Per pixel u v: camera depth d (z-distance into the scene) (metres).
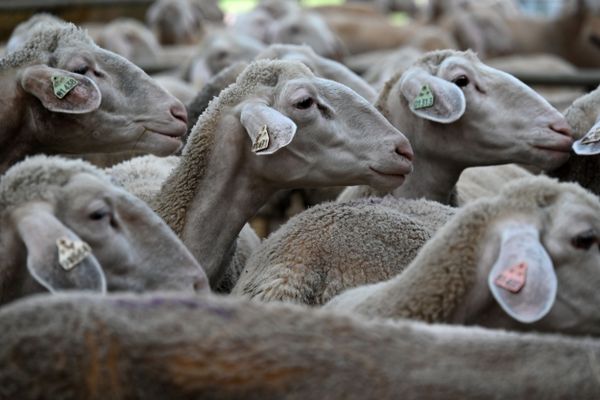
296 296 8.61
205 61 18.00
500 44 30.27
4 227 7.32
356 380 6.16
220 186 9.41
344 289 8.70
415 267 7.52
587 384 6.23
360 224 9.02
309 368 6.17
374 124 9.49
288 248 8.90
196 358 6.16
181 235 9.40
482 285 7.34
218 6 33.25
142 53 23.28
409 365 6.21
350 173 9.44
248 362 6.17
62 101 9.38
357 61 25.45
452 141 10.29
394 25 31.69
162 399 6.15
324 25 24.06
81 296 6.38
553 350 6.35
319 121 9.38
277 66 9.55
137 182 10.53
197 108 12.24
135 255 7.64
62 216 7.41
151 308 6.32
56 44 9.75
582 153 9.42
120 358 6.15
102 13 29.02
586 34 31.19
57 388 6.15
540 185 7.50
